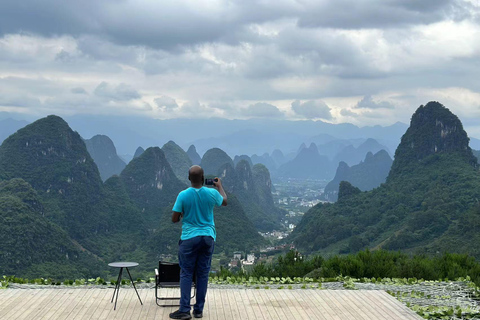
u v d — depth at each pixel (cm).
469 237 9338
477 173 13812
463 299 805
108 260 15075
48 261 11788
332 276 1092
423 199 13675
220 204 590
